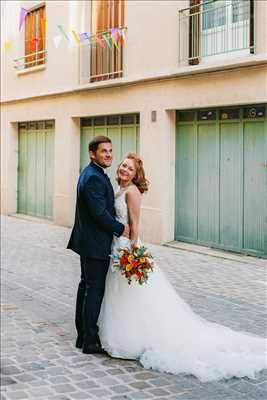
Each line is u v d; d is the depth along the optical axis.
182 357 5.02
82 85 13.83
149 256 5.23
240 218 10.38
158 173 11.80
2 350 5.59
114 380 4.83
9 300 7.59
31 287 8.33
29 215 17.38
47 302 7.48
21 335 6.09
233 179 10.50
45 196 16.55
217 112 10.77
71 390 4.63
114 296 5.34
